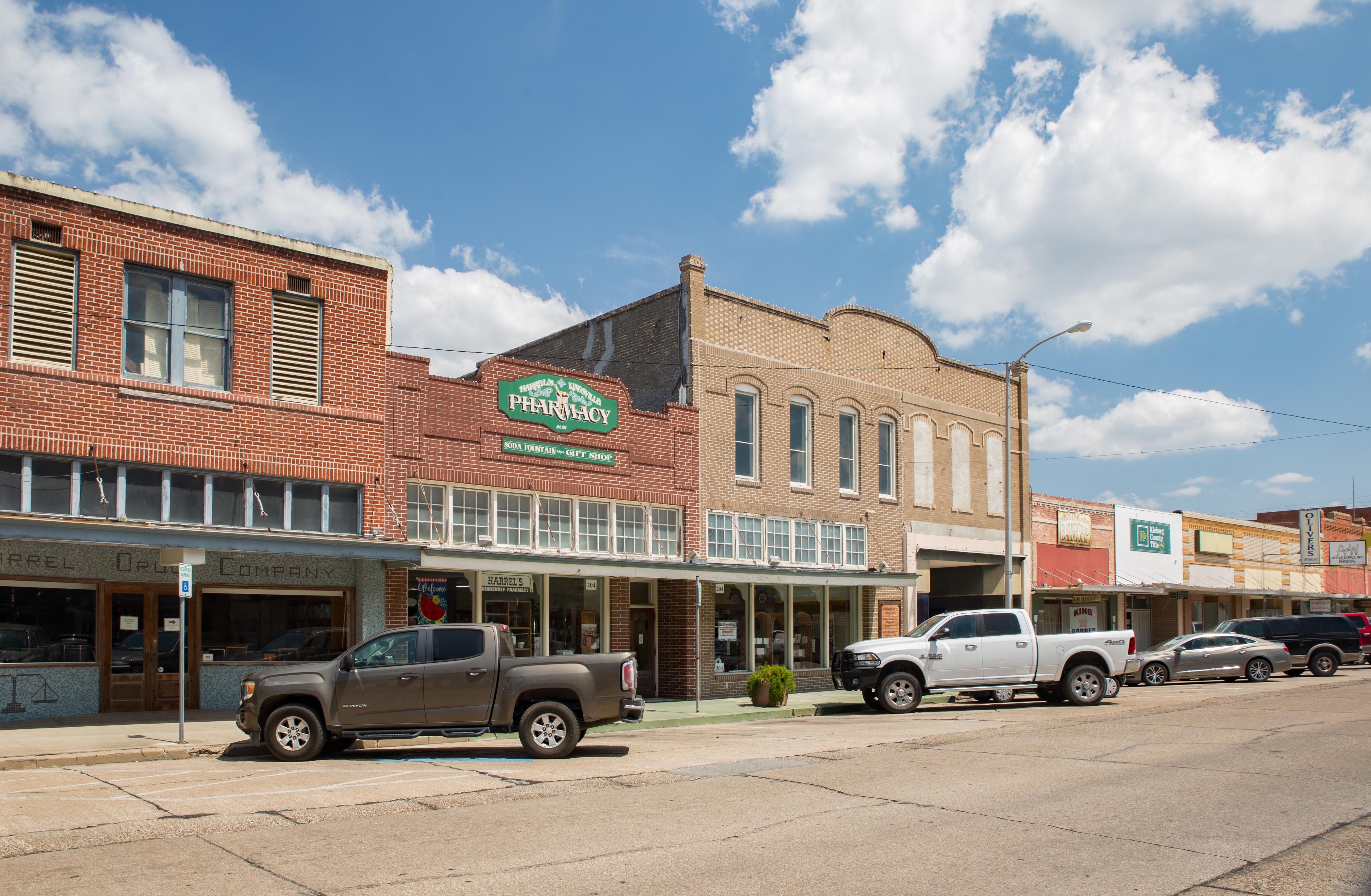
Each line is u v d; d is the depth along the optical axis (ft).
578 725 42.09
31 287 49.03
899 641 65.77
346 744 44.98
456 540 63.41
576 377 70.54
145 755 41.57
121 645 53.57
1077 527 117.29
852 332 91.66
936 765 39.34
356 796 32.63
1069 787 34.04
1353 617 99.96
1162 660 89.51
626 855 24.67
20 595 50.75
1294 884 22.40
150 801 31.81
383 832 27.22
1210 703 64.75
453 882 22.33
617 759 41.88
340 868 23.53
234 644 56.29
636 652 75.87
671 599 76.74
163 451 51.72
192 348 54.13
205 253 54.44
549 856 24.61
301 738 41.29
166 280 53.62
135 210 52.21
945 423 100.22
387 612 59.47
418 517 61.82
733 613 79.56
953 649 65.41
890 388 94.68
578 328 90.84
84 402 49.62
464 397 64.34
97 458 49.80
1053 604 113.91
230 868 23.48
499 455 65.57
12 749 41.68
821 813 29.76
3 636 50.21
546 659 42.42
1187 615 138.00
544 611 67.05
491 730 42.39
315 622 58.44
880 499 92.02
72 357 49.90
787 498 83.92
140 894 21.36
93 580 52.70
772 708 67.46
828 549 86.74
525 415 67.26
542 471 67.77
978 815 29.55
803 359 86.89
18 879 22.57
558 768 39.01
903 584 85.71
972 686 65.21
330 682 41.47
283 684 41.52
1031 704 68.39
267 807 30.66
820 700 73.82
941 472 98.99
